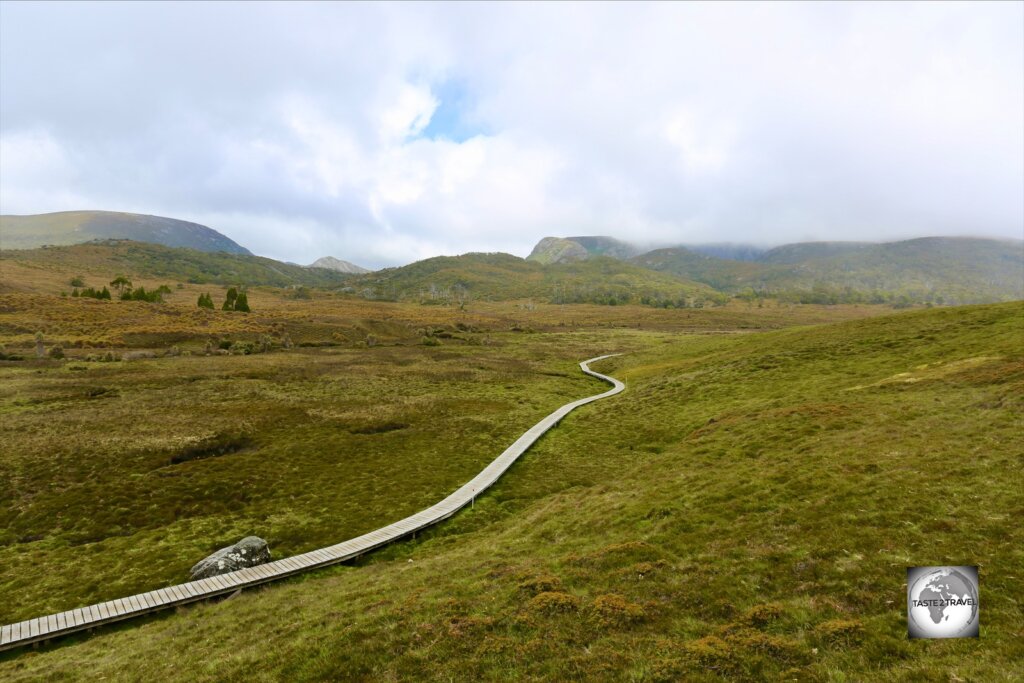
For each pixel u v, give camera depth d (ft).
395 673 43.86
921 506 60.03
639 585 54.39
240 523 108.47
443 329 548.31
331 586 73.87
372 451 159.74
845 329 254.47
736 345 321.32
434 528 103.14
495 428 189.06
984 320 198.39
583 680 39.96
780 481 78.74
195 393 225.76
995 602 41.06
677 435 156.15
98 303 460.55
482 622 49.85
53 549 97.66
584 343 490.49
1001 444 76.07
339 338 451.94
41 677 55.36
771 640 41.34
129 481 127.54
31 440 151.53
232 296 553.64
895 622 41.39
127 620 70.69
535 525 87.92
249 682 45.91
